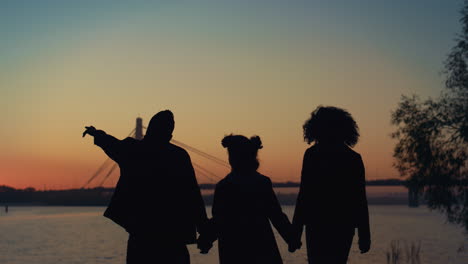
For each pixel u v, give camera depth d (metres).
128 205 4.10
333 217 4.07
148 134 4.25
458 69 23.91
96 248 63.53
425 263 44.12
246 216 4.30
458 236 81.50
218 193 4.37
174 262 4.11
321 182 4.11
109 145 4.09
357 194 4.12
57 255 55.22
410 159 24.05
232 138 4.38
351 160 4.13
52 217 168.00
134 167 4.12
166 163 4.15
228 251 4.30
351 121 4.23
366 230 4.15
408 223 130.75
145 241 4.07
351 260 46.44
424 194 23.95
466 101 23.73
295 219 4.25
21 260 50.97
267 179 4.37
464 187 23.39
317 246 4.11
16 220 147.75
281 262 4.33
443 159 23.44
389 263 43.97
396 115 24.44
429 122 23.81
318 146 4.23
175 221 4.12
